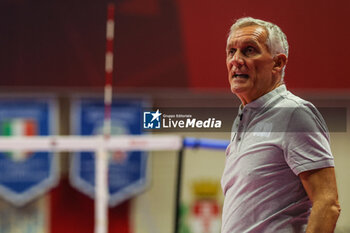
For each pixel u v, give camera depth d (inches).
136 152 369.1
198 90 348.8
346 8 344.5
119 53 346.9
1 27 344.2
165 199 373.1
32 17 346.6
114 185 366.6
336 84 353.4
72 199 372.2
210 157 374.0
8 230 368.2
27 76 347.9
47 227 371.2
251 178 143.1
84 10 348.2
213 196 373.4
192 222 370.3
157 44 349.1
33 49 347.6
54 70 349.7
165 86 349.1
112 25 346.3
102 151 287.7
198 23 348.8
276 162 141.2
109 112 333.4
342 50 350.3
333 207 132.1
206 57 350.6
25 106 354.0
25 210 370.3
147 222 371.9
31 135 354.3
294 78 350.6
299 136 137.1
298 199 142.1
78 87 351.6
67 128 356.2
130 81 346.3
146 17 348.2
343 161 358.9
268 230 140.6
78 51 348.5
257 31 150.3
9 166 367.9
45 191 371.9
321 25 346.6
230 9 345.7
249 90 149.8
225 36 348.8
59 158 371.2
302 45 346.3
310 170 135.3
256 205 142.5
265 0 339.9
